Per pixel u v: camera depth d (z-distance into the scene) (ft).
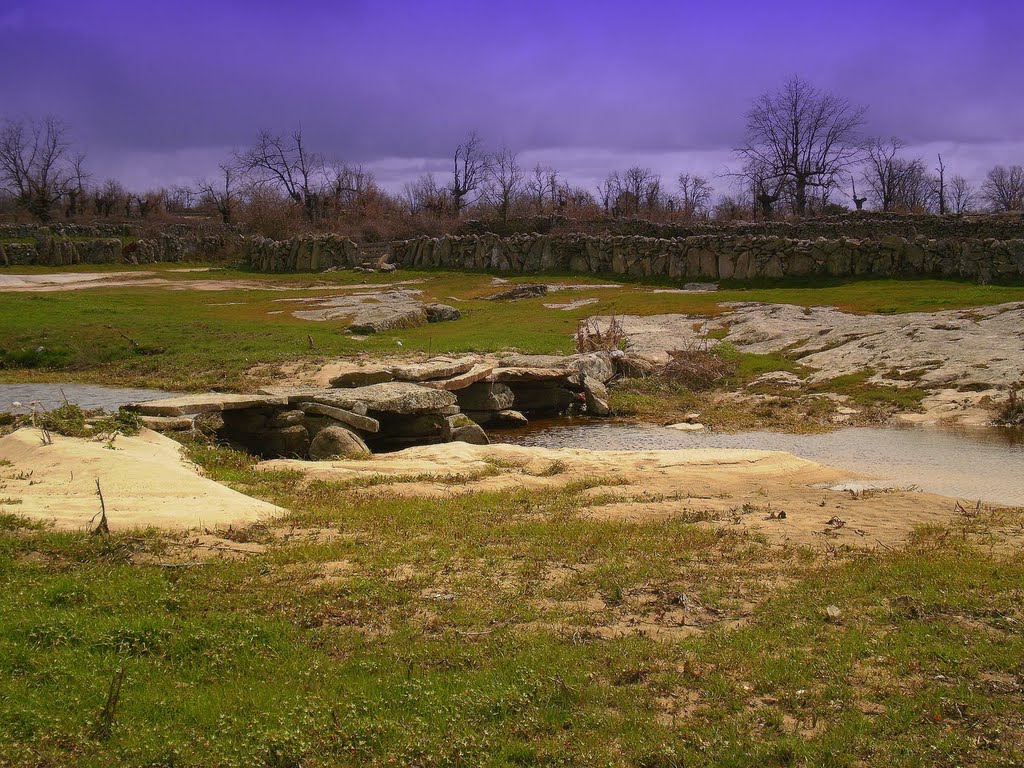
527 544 36.78
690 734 20.72
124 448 51.85
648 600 30.19
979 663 24.94
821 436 74.90
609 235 210.18
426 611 28.66
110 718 20.65
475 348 116.16
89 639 25.13
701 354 106.11
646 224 231.50
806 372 101.04
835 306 130.82
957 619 28.50
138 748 19.69
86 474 44.52
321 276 211.20
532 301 161.68
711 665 24.50
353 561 33.71
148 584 29.66
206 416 66.13
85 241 244.22
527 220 248.73
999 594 30.99
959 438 72.38
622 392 98.17
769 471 57.00
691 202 335.06
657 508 44.75
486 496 46.80
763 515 43.60
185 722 21.06
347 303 166.09
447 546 36.17
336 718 21.20
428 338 126.31
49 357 120.26
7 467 47.01
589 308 148.66
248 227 281.33
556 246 202.80
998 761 19.62
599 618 28.32
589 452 63.62
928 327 105.81
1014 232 185.16
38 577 30.04
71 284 193.36
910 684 23.67
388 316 138.82
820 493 50.29
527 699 22.24
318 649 25.49
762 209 292.81
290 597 29.37
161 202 337.52
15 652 23.97
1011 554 36.42
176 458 52.16
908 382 91.40
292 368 106.63
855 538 39.32
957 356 95.20
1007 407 79.00
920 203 350.84
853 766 19.54
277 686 22.94
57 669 23.11
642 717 21.49
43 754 19.34
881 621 28.48
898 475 58.23
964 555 36.11
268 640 25.80
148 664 23.95
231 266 239.71
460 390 87.35
